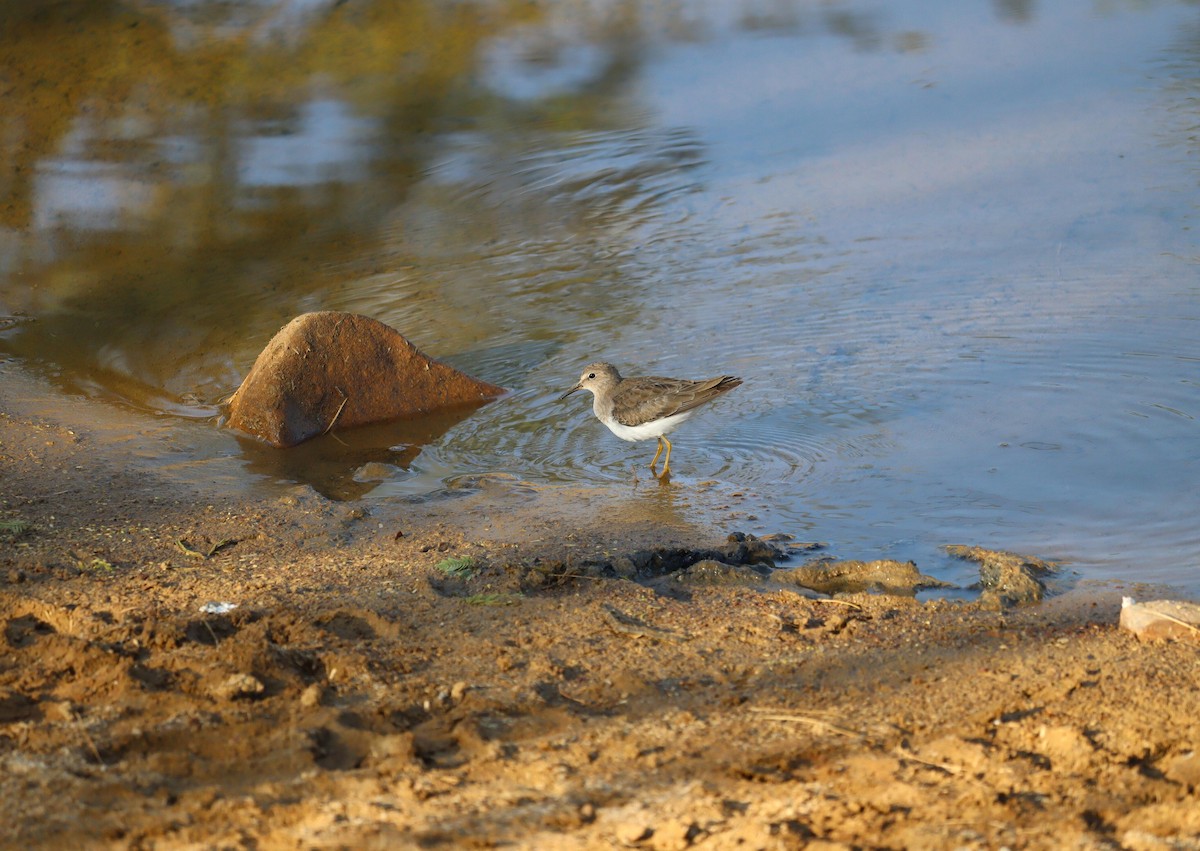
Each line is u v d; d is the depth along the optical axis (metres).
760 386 15.16
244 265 19.75
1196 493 12.23
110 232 20.89
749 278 18.27
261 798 6.86
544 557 11.21
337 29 28.48
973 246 18.72
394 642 9.26
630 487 13.18
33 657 8.60
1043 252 18.31
